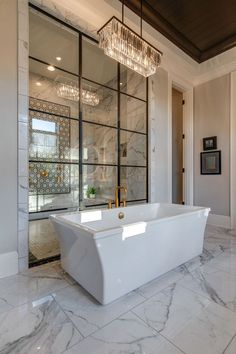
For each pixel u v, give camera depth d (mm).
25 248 1969
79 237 1508
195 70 3740
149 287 1649
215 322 1247
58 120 4348
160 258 1793
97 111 4328
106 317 1293
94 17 2537
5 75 1863
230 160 3469
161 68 3490
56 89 4301
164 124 3568
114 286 1453
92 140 4547
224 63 3484
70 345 1076
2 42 1847
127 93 3656
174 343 1089
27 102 1983
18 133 1929
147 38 2926
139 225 1579
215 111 3705
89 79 3793
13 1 1911
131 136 3615
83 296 1525
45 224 2740
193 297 1510
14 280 1768
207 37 3012
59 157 4328
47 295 1539
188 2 2406
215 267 1997
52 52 3266
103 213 2318
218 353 1029
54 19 2416
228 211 3512
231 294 1548
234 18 2660
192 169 4023
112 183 3982
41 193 3965
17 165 1929
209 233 3154
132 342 1095
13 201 1908
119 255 1465
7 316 1303
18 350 1046
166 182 3592
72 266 1729
